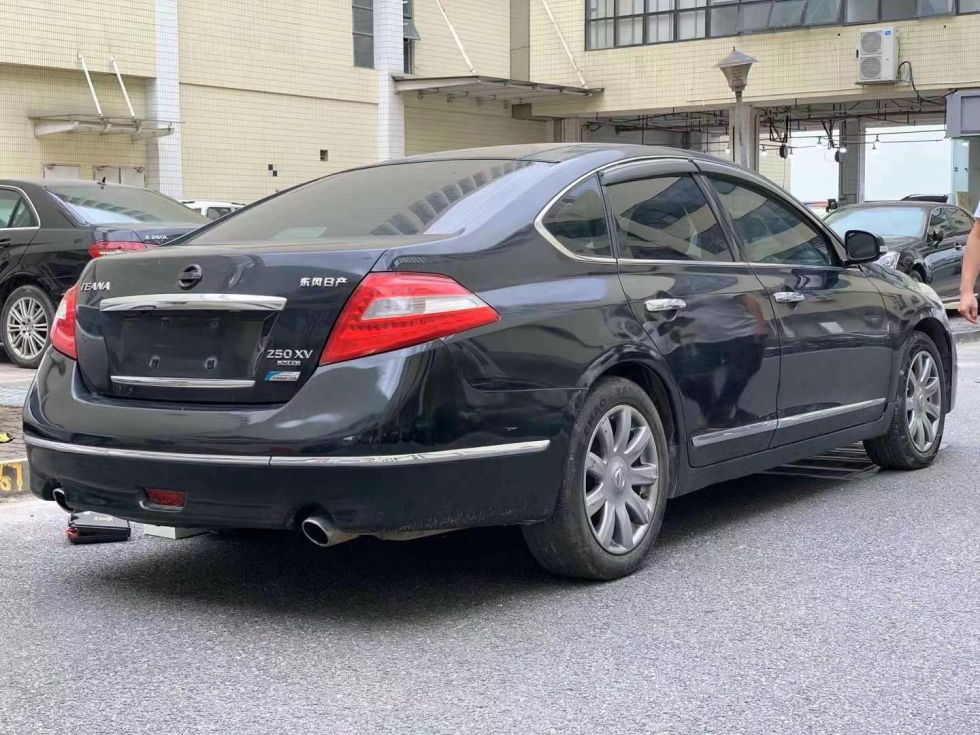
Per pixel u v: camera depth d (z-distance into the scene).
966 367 11.01
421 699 3.19
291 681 3.33
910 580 4.27
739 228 5.07
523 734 2.95
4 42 21.94
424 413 3.54
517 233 4.00
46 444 4.00
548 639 3.66
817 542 4.80
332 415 3.51
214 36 25.97
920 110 33.25
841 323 5.45
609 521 4.20
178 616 3.94
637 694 3.21
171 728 3.01
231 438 3.59
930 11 26.36
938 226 15.74
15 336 10.51
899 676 3.34
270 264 3.70
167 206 11.02
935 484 5.91
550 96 31.06
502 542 4.87
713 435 4.65
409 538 3.69
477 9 32.41
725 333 4.67
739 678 3.33
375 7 29.69
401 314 3.56
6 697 3.23
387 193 4.44
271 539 4.98
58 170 23.30
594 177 4.43
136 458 3.75
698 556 4.60
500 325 3.75
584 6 30.78
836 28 27.36
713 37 28.97
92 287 4.10
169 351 3.85
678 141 38.97
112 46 23.73
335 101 28.80
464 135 32.22
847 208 16.45
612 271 4.28
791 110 33.41
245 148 26.84
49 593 4.21
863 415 5.69
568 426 3.94
